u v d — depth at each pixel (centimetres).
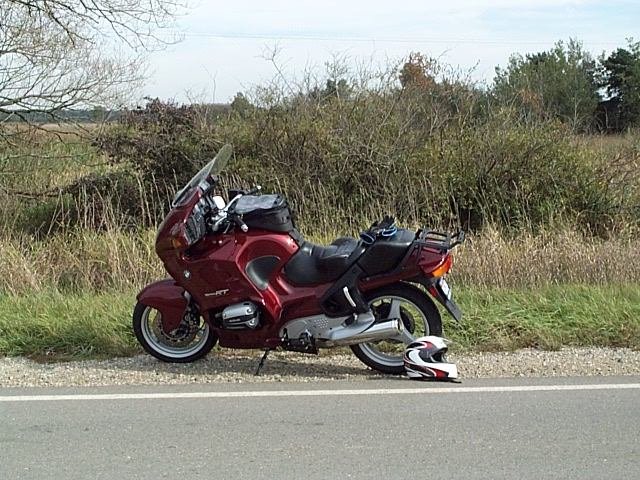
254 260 598
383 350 639
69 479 405
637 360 631
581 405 520
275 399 538
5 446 451
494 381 579
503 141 1252
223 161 624
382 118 1271
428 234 610
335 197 1227
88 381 585
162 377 593
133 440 459
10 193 1251
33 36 1255
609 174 1263
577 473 409
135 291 873
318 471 413
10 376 599
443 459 428
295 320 596
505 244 981
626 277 918
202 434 469
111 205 1183
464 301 778
